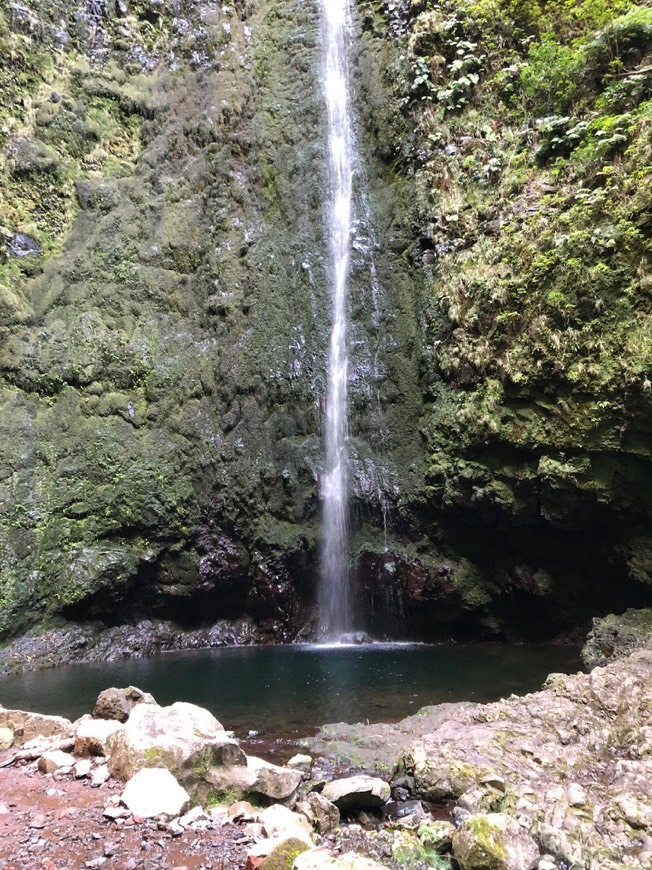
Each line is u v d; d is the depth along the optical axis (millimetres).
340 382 11203
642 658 5852
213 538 10539
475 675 7195
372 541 10219
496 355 9250
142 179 12531
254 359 11461
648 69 8984
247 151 13320
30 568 9227
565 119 9727
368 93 13266
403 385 10703
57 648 9023
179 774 3389
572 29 11172
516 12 11844
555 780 4020
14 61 11680
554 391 8438
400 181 12258
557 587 9312
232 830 2990
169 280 11922
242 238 12414
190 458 10836
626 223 7863
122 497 10102
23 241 10969
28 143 11461
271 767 3637
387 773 4398
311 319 11758
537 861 3061
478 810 3629
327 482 10531
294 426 11062
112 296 11352
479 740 4484
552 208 9141
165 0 13969
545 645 9438
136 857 2688
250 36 14641
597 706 5094
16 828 2939
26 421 9922
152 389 10984
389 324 11234
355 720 5566
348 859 2604
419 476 10086
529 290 8852
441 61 12328
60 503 9758
